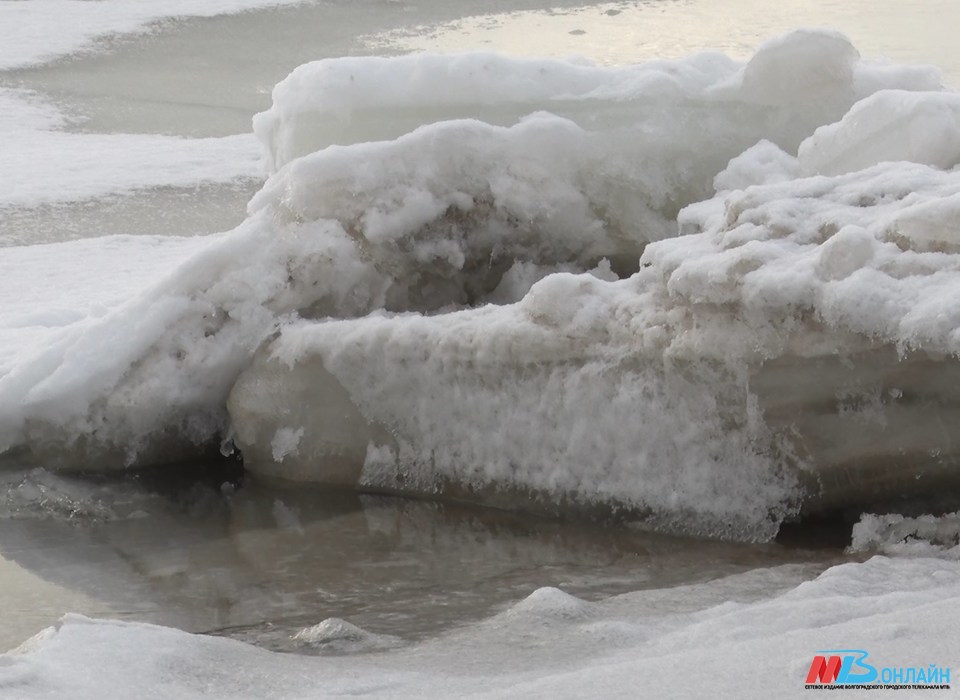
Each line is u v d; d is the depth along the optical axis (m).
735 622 7.07
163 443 12.54
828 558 9.05
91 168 27.92
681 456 9.95
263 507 11.38
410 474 11.38
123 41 45.59
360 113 13.36
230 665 7.30
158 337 12.32
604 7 50.56
